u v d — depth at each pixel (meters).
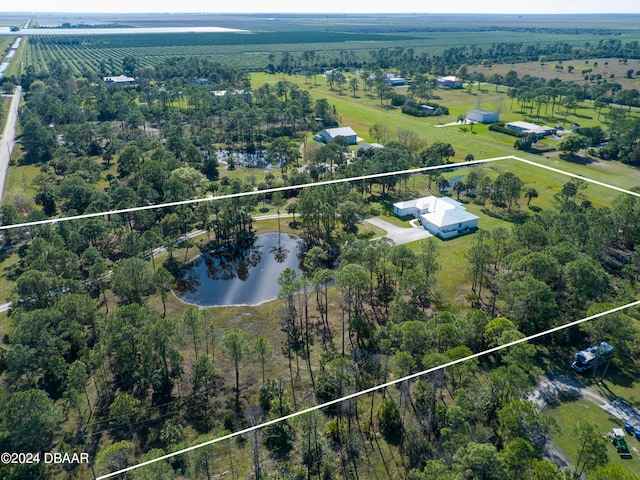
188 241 121.12
